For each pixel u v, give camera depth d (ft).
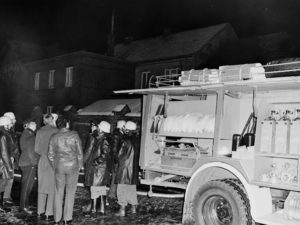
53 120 23.57
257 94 21.74
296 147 17.10
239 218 17.75
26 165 23.50
